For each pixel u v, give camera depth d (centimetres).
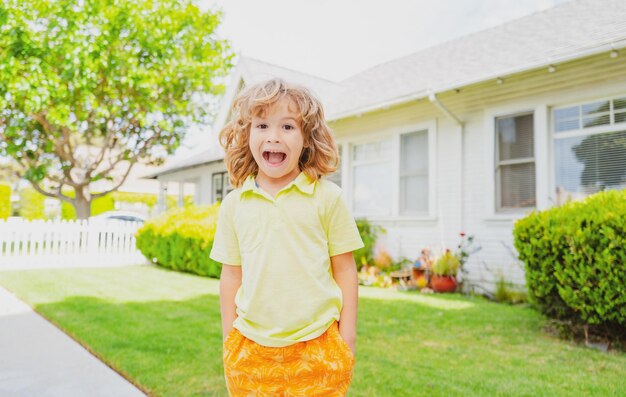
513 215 631
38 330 420
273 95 142
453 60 860
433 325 432
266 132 142
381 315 477
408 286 695
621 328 370
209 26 1455
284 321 135
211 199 1460
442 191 729
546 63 545
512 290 609
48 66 1158
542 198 600
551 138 605
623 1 703
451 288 662
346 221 149
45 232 1056
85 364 323
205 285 714
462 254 661
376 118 839
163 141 1575
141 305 531
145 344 360
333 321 140
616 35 515
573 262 369
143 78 1275
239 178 161
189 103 1522
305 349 134
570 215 382
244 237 146
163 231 984
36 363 325
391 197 816
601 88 553
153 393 262
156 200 2867
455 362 319
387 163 830
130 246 1172
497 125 664
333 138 158
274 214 142
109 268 998
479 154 684
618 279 340
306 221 140
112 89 1316
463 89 680
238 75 1265
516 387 269
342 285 149
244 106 152
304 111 144
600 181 558
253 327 140
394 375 289
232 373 139
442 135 735
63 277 809
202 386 271
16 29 1131
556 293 395
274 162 142
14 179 2295
